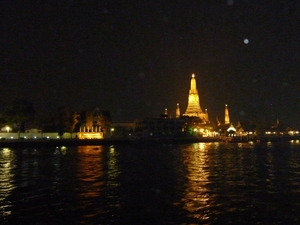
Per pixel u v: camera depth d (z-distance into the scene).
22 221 31.00
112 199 39.09
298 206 35.78
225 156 104.38
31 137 181.88
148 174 59.78
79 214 33.06
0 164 78.12
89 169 67.75
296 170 65.62
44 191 43.81
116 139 190.88
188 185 48.00
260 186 47.12
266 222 30.64
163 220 31.20
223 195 41.03
